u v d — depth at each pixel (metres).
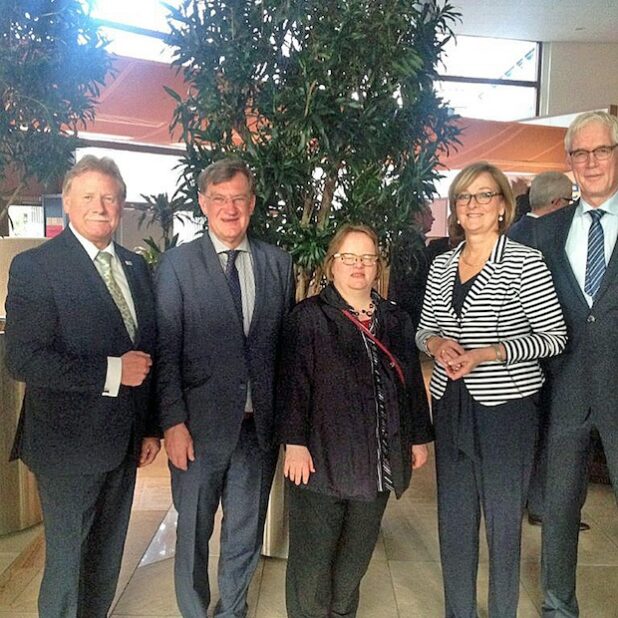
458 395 1.95
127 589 2.50
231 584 2.16
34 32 2.42
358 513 1.90
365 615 2.35
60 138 2.60
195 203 2.46
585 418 1.99
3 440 2.93
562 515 2.09
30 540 2.95
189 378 1.96
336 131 2.32
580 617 2.32
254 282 2.02
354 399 1.80
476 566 2.07
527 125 6.99
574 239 2.04
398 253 2.57
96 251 1.76
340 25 2.26
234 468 2.08
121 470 1.88
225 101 2.39
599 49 10.48
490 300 1.87
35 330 1.64
